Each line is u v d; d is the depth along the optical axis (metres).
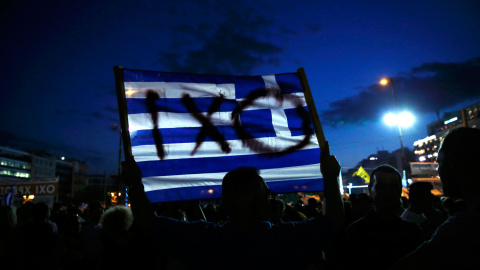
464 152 1.50
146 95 3.15
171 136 3.12
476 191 1.46
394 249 2.83
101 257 3.83
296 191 3.20
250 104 3.32
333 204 1.99
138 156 3.03
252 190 1.82
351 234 3.04
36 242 4.50
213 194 3.08
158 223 1.88
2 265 4.21
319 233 1.82
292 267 1.71
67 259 5.57
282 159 3.23
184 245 1.78
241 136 3.24
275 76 3.41
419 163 33.28
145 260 3.68
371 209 3.10
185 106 3.21
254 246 1.72
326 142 2.38
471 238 1.35
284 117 3.33
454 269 1.35
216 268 1.71
